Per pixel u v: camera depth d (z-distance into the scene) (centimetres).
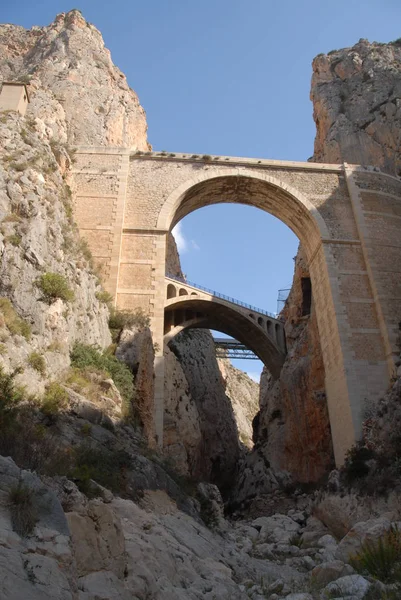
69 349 1736
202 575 903
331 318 2648
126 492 1184
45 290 1680
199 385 5025
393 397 2191
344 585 844
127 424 1705
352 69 5278
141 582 621
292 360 4056
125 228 2683
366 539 1126
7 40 6094
